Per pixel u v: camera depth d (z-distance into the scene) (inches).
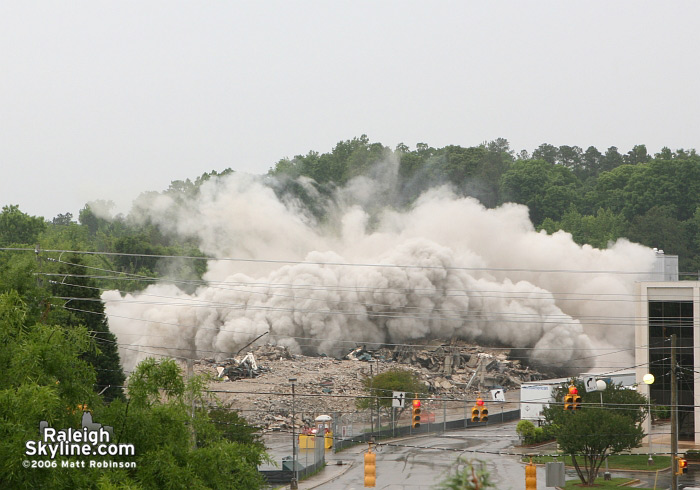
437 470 2586.1
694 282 2908.5
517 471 2561.5
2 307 1114.1
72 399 1091.3
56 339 1104.8
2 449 930.1
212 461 1154.0
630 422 2395.4
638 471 2586.1
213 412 2269.9
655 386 2925.7
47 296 1642.5
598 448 2354.8
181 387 1163.9
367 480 1526.8
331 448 3117.6
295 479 2309.3
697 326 2893.7
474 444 3189.0
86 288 2928.2
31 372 1050.7
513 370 4761.3
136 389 1128.2
